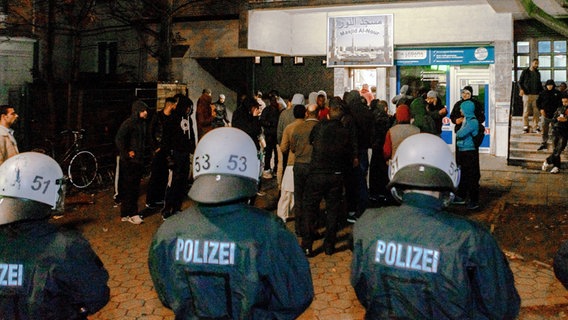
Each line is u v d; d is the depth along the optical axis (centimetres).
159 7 1423
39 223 233
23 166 234
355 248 232
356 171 793
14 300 221
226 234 217
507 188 1034
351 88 1585
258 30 1427
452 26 1435
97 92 1245
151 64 1585
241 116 938
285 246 224
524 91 1370
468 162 851
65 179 251
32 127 1299
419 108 842
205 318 214
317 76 1678
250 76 1725
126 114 1305
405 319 214
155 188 910
